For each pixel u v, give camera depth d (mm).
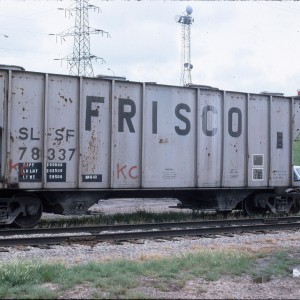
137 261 8828
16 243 10516
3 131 12312
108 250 10297
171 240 11695
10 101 12367
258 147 16312
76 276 7379
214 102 15492
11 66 12578
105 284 6996
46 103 12805
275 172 16672
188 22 50156
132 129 14078
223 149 15539
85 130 13391
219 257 8961
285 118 17016
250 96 16172
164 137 14570
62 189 13039
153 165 14383
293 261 8922
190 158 15039
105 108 13703
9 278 7102
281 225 13914
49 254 9758
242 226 13297
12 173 12398
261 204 16609
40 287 6781
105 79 13695
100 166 13594
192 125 15094
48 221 14594
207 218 16281
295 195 17234
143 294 6523
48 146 12883
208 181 15289
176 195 16125
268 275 7926
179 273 7918
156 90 14469
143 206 21703
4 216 12539
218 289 6996
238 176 15867
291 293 6844
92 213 16641
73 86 13266
